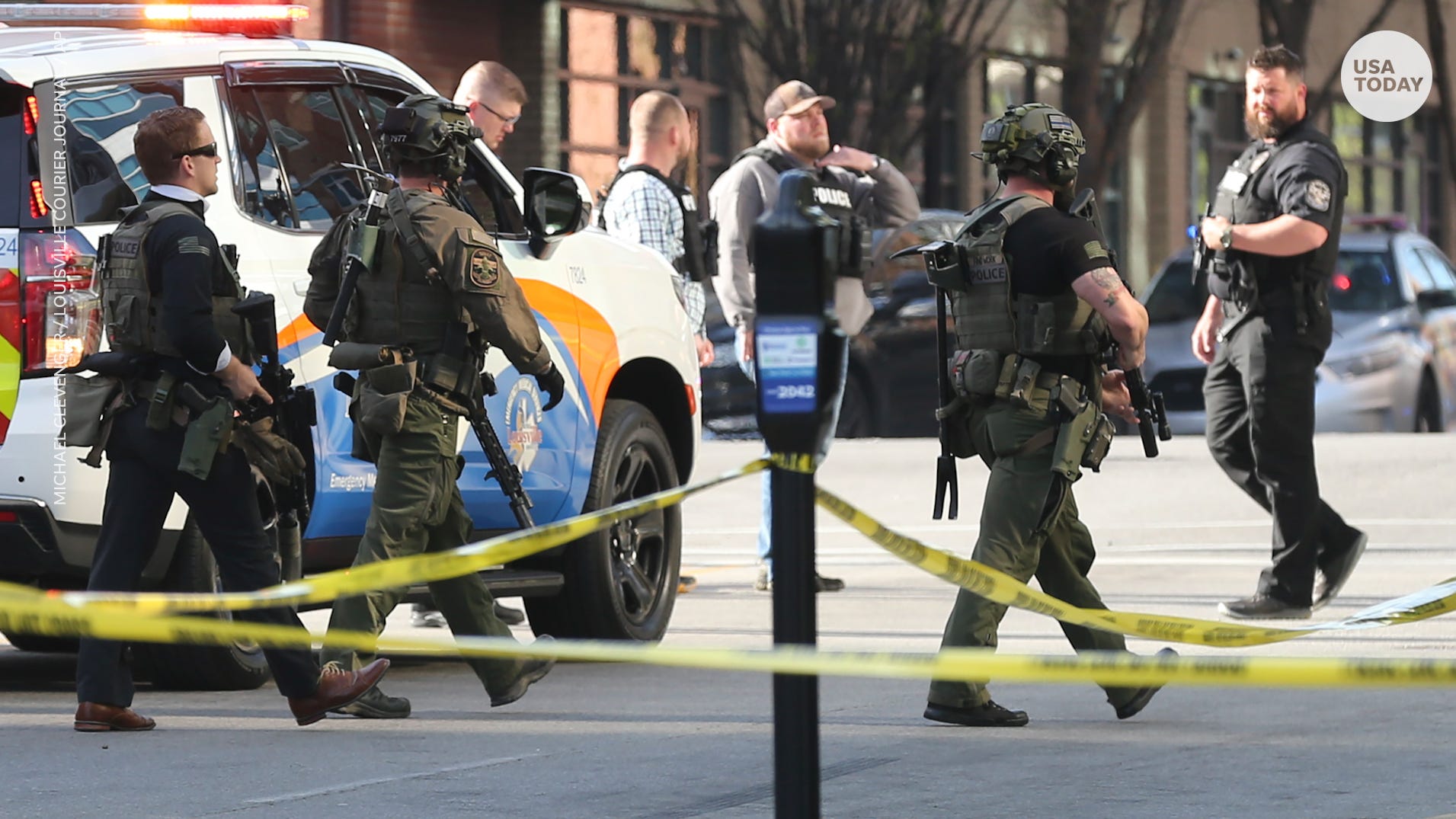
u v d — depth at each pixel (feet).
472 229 81.25
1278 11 372.79
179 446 78.74
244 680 93.09
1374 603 119.55
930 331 230.07
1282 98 113.39
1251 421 113.70
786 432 40.68
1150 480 189.37
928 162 365.20
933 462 203.51
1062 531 84.48
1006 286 81.30
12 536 85.10
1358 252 244.63
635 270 108.47
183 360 79.20
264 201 91.45
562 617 103.14
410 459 81.51
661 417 111.55
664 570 108.17
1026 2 364.99
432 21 270.26
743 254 131.95
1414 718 84.53
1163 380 239.71
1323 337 113.19
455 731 83.51
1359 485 181.16
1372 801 69.10
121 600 44.45
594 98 300.61
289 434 80.79
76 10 95.61
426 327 81.66
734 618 118.62
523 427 98.22
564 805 69.26
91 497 85.87
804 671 38.50
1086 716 86.17
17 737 81.97
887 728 83.51
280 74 93.56
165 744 80.38
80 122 87.45
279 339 89.20
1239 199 114.11
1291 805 68.49
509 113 115.14
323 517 91.35
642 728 83.97
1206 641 58.39
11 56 87.25
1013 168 82.94
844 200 131.64
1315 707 87.40
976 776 73.77
